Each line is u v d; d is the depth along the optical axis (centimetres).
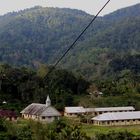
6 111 15662
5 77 19388
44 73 19900
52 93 19088
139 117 16488
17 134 9875
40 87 19188
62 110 18325
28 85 18975
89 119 15912
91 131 13112
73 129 9712
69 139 9162
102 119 15625
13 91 19288
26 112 16612
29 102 18412
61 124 10125
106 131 12975
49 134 8938
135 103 19300
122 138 11194
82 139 9525
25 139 9375
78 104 18825
